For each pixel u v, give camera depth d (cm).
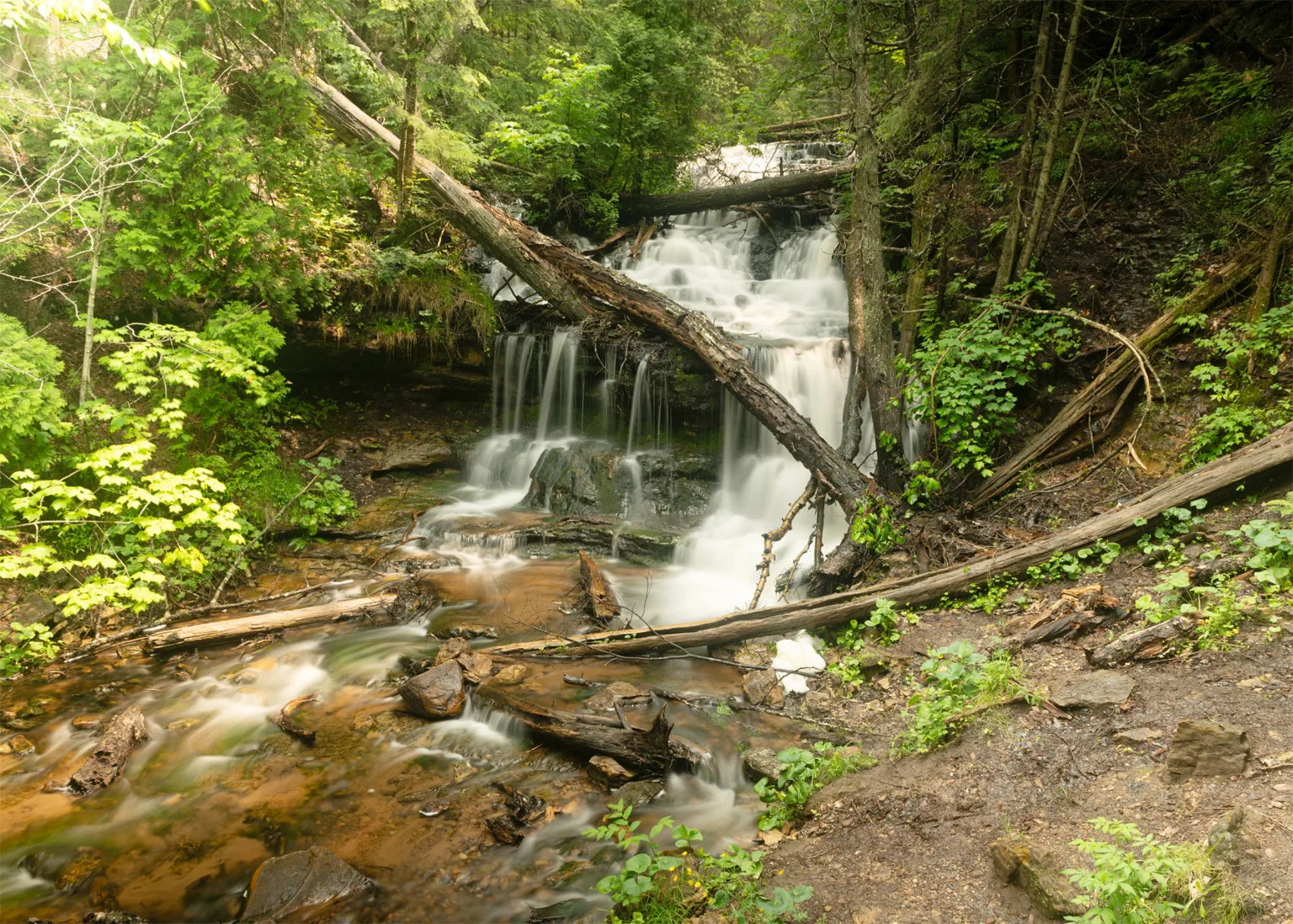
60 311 866
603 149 1526
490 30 1483
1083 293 953
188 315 940
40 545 674
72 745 585
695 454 1080
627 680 644
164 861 464
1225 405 745
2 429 705
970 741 459
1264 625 479
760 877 393
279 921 412
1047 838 360
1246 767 365
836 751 498
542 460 1100
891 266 1227
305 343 1055
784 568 861
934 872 366
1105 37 1264
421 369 1181
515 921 407
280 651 723
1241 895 289
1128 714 438
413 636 746
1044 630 557
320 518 978
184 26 804
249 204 852
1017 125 1209
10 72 774
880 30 1138
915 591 658
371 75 1095
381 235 1190
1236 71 1102
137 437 768
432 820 493
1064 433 845
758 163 1828
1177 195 995
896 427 873
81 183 775
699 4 1742
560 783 527
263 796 522
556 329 1184
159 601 771
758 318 1304
